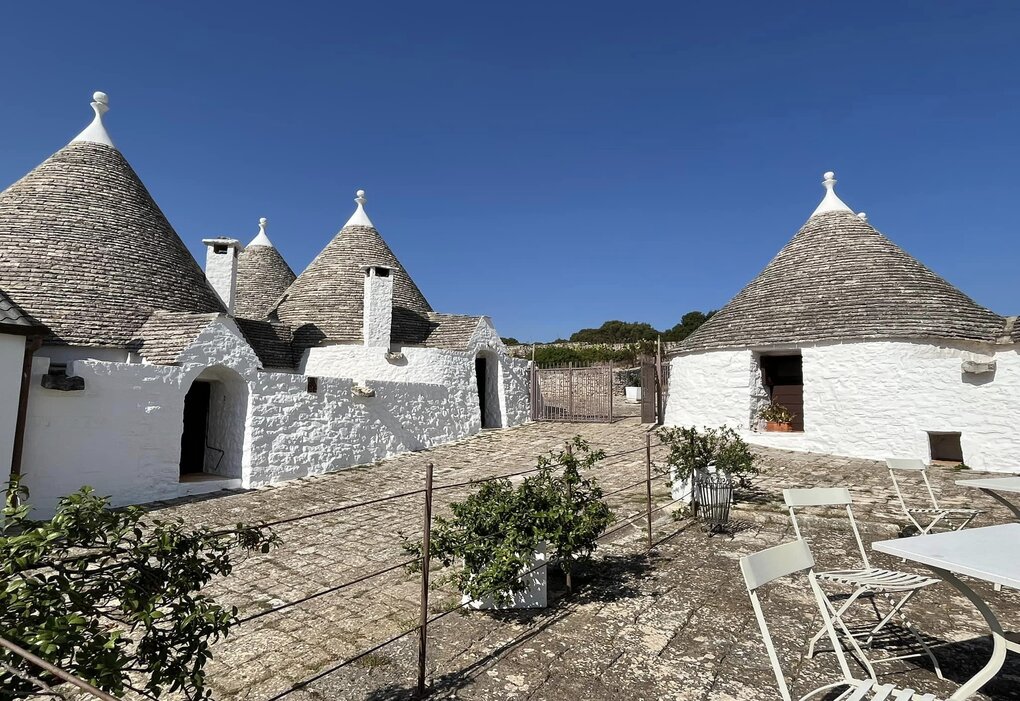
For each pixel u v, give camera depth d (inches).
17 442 343.3
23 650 82.6
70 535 108.9
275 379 490.3
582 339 2091.5
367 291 672.4
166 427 419.8
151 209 559.2
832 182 670.5
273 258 911.7
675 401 687.1
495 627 185.0
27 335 349.1
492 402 781.9
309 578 259.4
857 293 561.6
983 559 116.0
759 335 592.7
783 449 562.9
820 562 235.6
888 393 515.8
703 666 155.6
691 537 273.6
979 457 474.6
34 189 496.4
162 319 468.1
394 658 168.6
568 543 195.9
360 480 484.7
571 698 142.3
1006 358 470.6
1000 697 136.5
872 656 156.9
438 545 194.1
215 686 165.2
